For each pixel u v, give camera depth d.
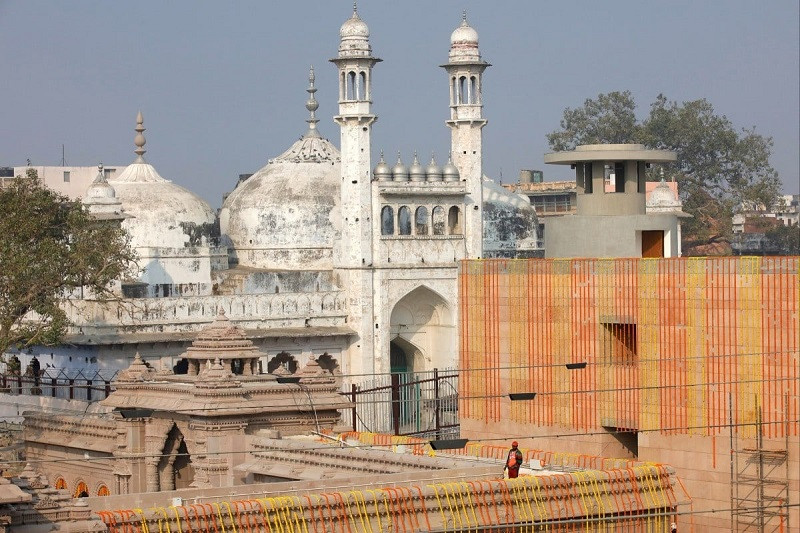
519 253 135.25
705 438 60.41
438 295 114.06
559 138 180.12
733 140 175.75
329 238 118.69
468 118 116.00
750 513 58.56
